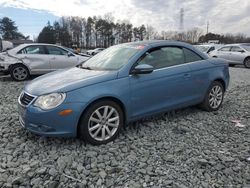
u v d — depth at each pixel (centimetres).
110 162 318
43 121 333
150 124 441
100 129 363
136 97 388
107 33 7806
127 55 412
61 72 426
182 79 442
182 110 521
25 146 355
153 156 333
